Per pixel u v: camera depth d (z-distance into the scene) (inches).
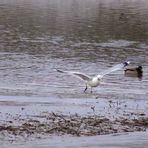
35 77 1174.3
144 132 779.4
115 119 836.0
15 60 1374.3
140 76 1248.2
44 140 717.9
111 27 2113.7
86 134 754.8
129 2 3223.4
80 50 1571.1
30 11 2588.6
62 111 869.8
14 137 724.0
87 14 2536.9
